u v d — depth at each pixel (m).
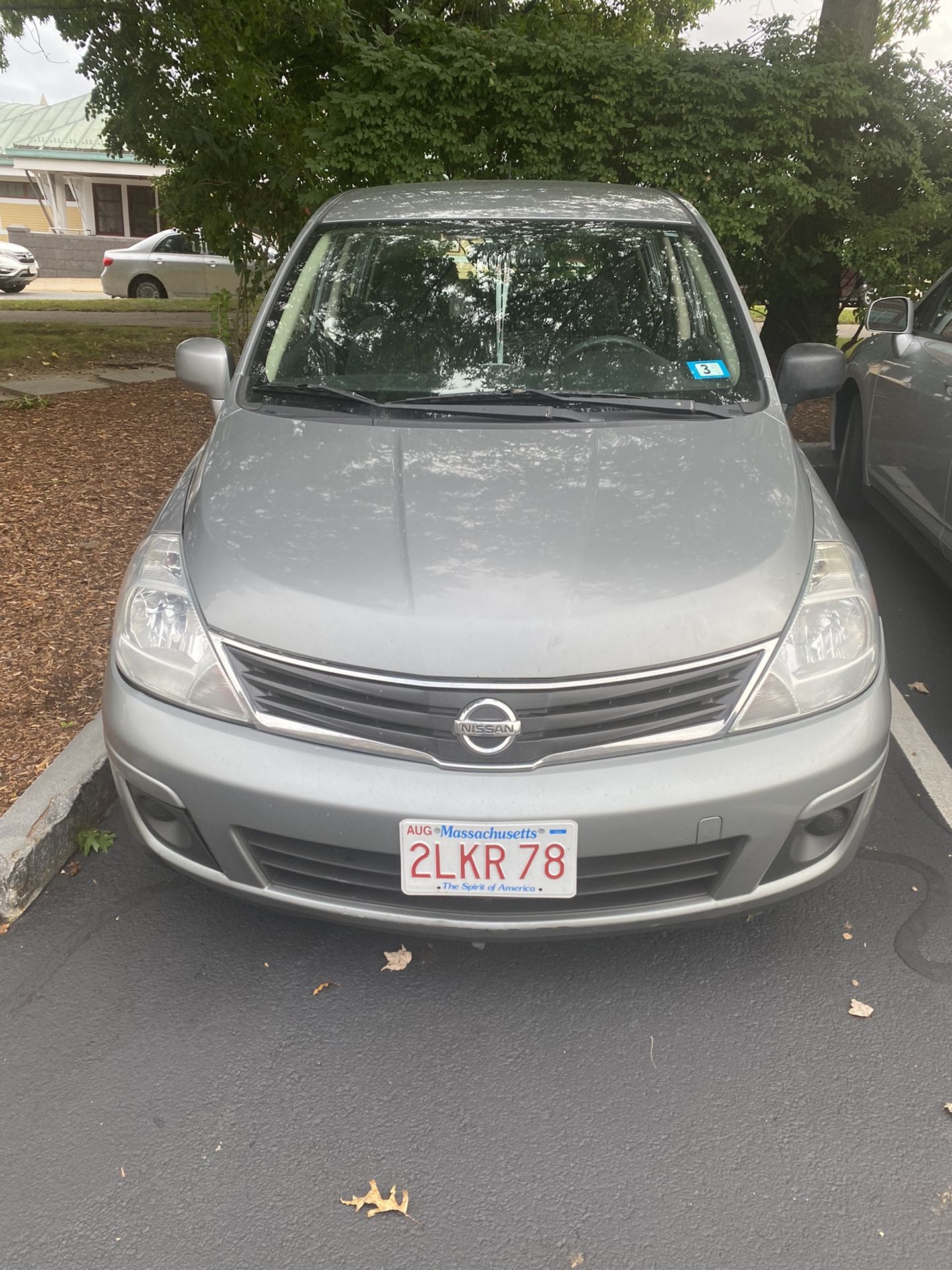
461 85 6.59
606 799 1.95
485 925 2.05
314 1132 1.96
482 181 3.75
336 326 3.11
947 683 3.79
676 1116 1.99
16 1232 1.76
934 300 4.58
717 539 2.19
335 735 2.02
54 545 4.75
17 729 3.16
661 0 11.17
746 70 6.67
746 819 2.01
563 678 1.96
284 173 7.94
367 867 2.04
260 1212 1.80
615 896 2.08
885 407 4.67
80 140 30.62
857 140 6.98
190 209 8.18
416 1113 2.00
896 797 3.05
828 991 2.30
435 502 2.30
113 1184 1.85
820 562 2.28
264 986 2.31
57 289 23.75
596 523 2.22
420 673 1.96
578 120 6.77
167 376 9.48
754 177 6.84
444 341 3.03
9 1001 2.27
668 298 3.13
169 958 2.40
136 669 2.18
